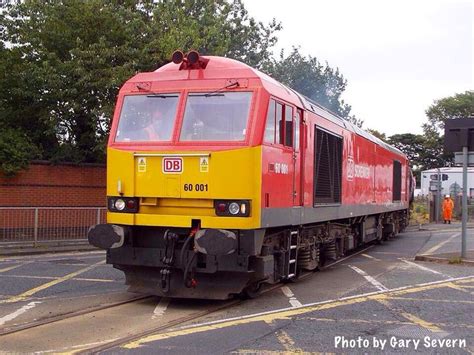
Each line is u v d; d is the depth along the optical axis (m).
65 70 17.66
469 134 13.98
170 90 8.58
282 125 8.90
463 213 14.07
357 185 14.23
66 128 19.50
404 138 66.88
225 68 8.59
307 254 10.91
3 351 6.00
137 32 19.00
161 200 8.15
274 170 8.50
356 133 14.22
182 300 8.80
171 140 8.22
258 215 7.89
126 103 8.77
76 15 18.47
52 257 14.46
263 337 6.62
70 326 7.10
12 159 17.25
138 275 8.56
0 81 18.03
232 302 8.68
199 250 7.58
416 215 35.81
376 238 18.48
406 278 11.24
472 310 8.21
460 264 13.45
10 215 15.46
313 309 8.20
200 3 21.92
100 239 8.17
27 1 19.36
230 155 7.85
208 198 7.87
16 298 8.84
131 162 8.29
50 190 18.53
